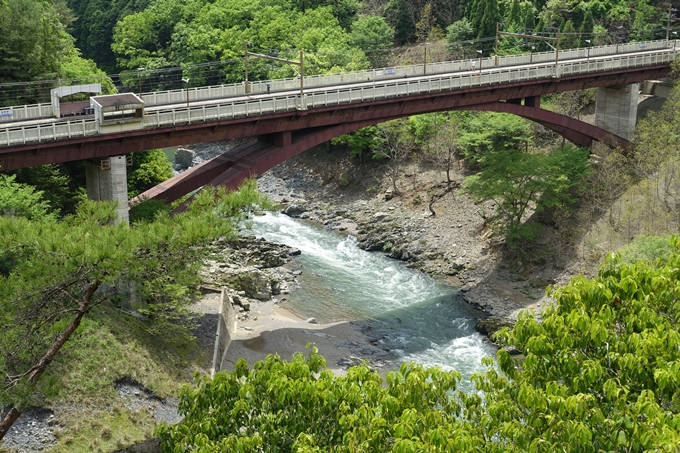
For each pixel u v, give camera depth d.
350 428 22.28
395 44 123.69
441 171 89.56
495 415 22.17
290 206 91.31
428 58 110.00
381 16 123.81
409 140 92.06
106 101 53.28
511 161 73.00
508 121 80.75
